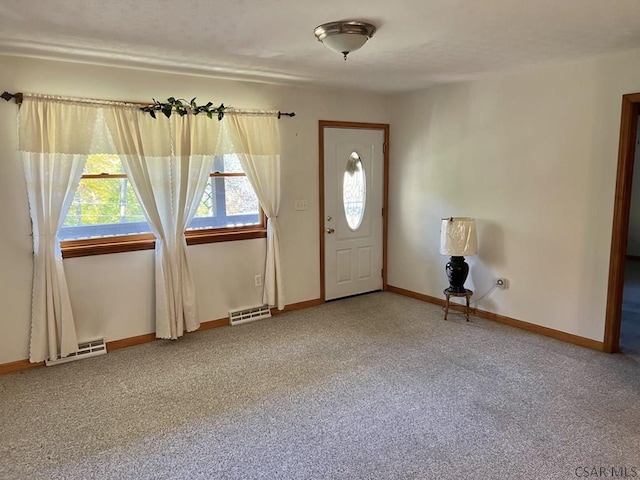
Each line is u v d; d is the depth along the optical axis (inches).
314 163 180.7
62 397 112.3
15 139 121.3
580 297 139.6
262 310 173.3
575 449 88.2
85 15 89.7
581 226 137.2
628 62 122.3
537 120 144.7
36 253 125.6
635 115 123.8
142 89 139.2
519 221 153.6
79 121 127.3
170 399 110.9
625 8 88.6
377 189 201.9
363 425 98.0
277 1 83.6
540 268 149.0
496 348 139.4
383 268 209.8
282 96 168.1
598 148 131.0
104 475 83.0
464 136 168.2
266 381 119.8
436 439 92.5
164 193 142.7
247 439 93.7
